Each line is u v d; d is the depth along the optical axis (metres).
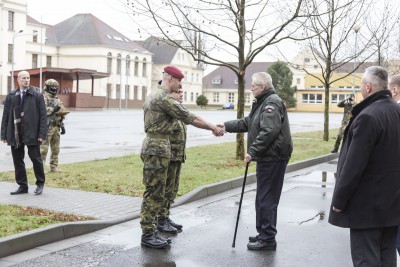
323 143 20.34
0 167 11.77
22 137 8.51
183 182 10.09
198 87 98.75
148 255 5.87
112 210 7.71
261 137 5.99
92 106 55.88
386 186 4.29
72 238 6.45
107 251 5.96
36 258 5.62
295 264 5.70
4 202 7.95
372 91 4.45
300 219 7.87
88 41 75.12
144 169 6.07
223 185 10.04
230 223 7.48
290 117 52.28
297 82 85.75
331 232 7.11
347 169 4.27
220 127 6.20
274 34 12.95
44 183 9.18
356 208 4.32
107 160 13.24
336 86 79.31
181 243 6.41
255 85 6.18
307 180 11.80
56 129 10.86
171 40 12.66
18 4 61.22
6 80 60.50
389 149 4.30
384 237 4.49
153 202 6.11
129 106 79.62
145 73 83.75
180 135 6.81
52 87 10.75
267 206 6.20
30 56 70.69
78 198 8.48
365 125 4.22
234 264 5.65
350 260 5.88
